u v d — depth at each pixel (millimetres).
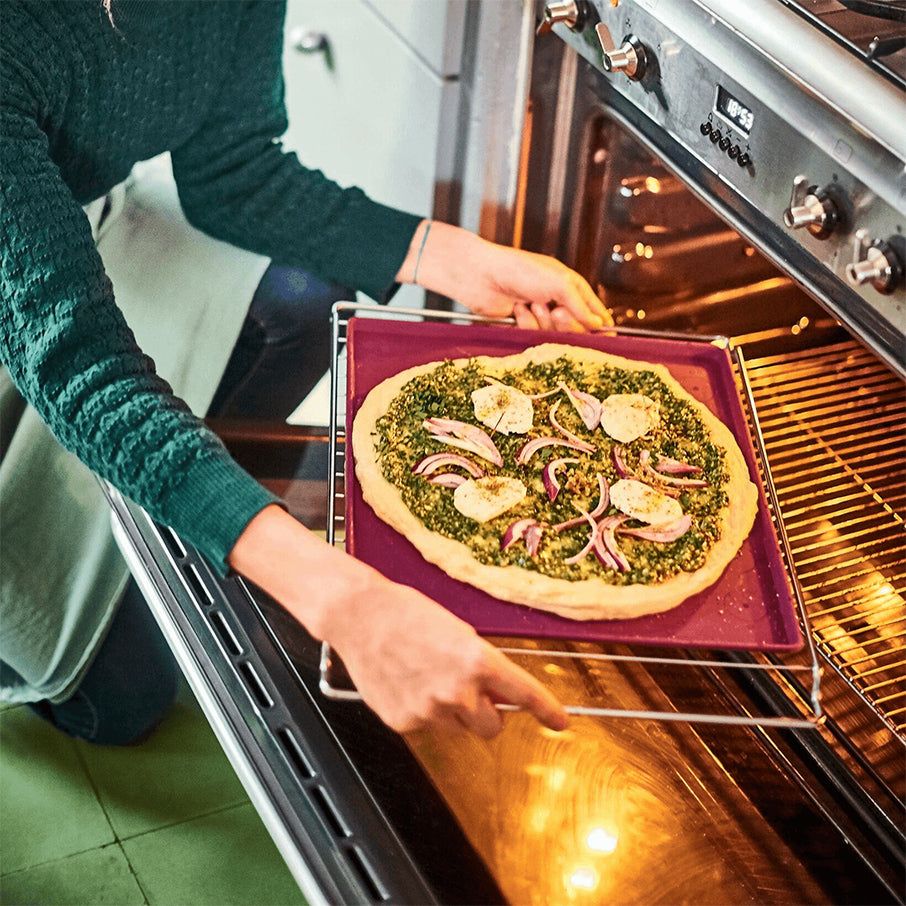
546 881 984
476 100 1413
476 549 986
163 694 1607
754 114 984
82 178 1309
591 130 1255
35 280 1020
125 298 1488
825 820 1008
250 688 1015
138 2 1236
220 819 1569
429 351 1177
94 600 1479
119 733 1613
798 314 1302
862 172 889
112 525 1151
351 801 951
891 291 907
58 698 1533
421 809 994
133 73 1262
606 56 1104
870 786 998
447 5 1492
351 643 867
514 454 1070
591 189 1302
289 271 1562
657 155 1150
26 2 1151
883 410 1325
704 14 1003
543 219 1372
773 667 941
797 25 930
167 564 1092
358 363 1154
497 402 1102
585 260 1362
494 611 964
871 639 1107
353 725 1017
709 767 1078
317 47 1802
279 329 1556
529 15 1255
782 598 986
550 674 1157
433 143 1627
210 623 1052
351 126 1810
